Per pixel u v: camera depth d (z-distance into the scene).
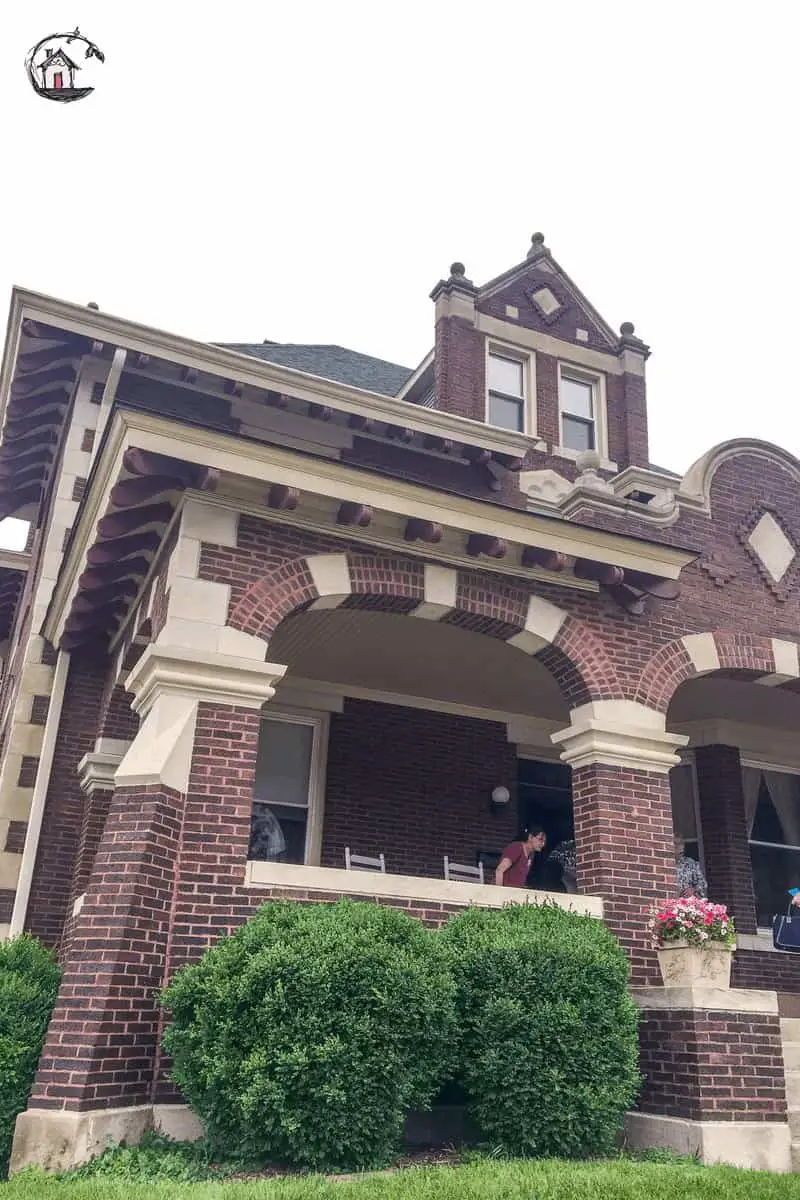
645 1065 8.00
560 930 7.46
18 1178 5.71
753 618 10.77
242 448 8.03
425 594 9.02
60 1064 6.34
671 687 9.94
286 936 6.45
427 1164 6.39
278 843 11.86
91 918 6.81
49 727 10.93
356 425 12.83
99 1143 6.08
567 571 9.81
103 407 11.72
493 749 13.34
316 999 6.06
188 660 7.71
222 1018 6.12
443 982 6.54
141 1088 6.50
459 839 12.67
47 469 14.82
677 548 9.71
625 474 11.67
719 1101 7.48
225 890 7.27
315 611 10.05
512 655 11.51
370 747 12.60
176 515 8.42
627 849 8.97
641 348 15.88
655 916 8.48
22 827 10.70
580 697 9.61
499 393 14.80
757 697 12.94
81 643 11.05
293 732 12.44
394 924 6.79
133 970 6.67
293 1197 5.01
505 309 15.20
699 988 7.81
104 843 7.08
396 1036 6.16
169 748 7.35
